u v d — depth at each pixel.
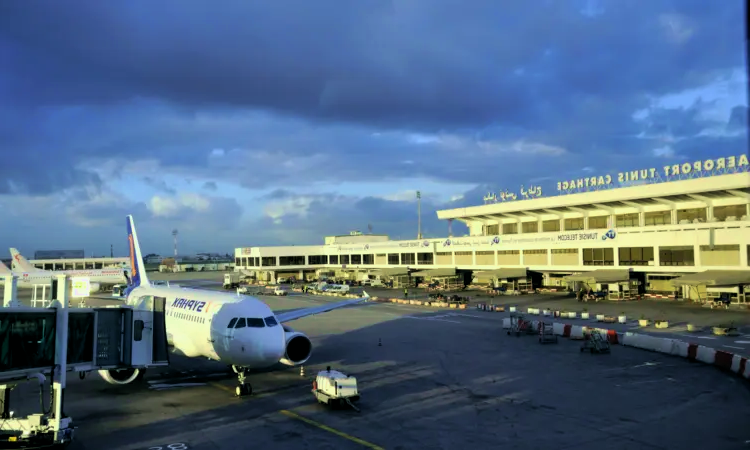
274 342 26.83
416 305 76.75
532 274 88.25
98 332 23.39
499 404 25.64
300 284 121.44
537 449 19.48
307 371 33.69
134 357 24.42
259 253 134.88
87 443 20.62
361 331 51.97
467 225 111.12
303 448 19.92
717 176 66.31
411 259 111.94
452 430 21.81
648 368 33.19
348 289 97.00
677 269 67.69
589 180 83.81
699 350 35.12
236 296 31.66
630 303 67.75
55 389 19.50
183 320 32.28
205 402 26.50
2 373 19.06
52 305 21.12
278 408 25.36
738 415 23.08
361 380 31.03
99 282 104.69
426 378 31.41
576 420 22.89
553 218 91.75
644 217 79.31
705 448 19.17
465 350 40.78
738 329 46.38
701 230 65.12
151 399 27.12
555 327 48.19
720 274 61.28
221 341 27.75
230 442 20.66
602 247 76.31
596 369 33.16
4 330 19.28
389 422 23.00
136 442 20.72
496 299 78.25
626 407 24.72
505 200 98.56
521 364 35.12
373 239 157.75
